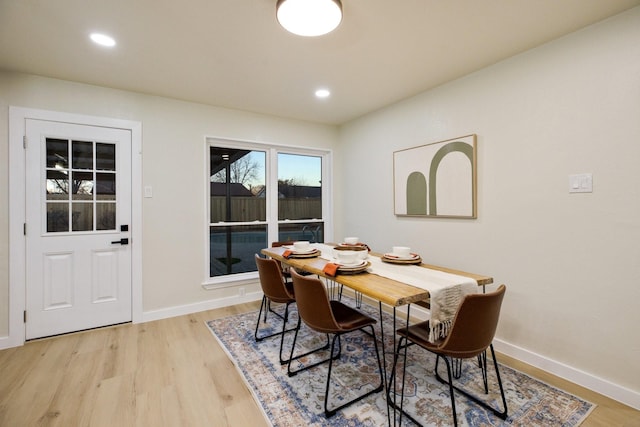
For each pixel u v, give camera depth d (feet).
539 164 7.08
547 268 6.98
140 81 8.92
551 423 5.35
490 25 6.25
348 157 13.61
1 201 8.04
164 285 10.26
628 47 5.76
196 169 10.81
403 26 6.28
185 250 10.62
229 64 7.91
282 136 12.68
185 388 6.40
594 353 6.28
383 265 7.23
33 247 8.42
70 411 5.67
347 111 12.00
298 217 13.50
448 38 6.74
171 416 5.57
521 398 6.03
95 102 9.16
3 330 8.07
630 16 5.73
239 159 12.07
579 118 6.42
